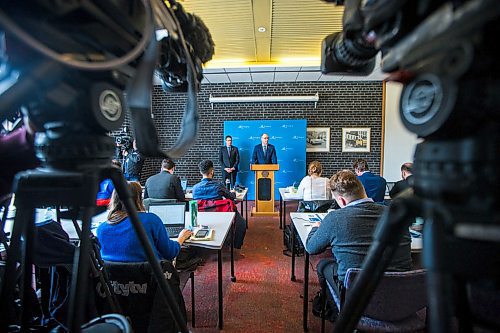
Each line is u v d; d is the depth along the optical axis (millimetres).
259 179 5043
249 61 5082
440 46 291
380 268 424
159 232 1514
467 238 310
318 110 6203
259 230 4176
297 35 3895
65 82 393
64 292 1364
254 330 1945
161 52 545
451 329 295
